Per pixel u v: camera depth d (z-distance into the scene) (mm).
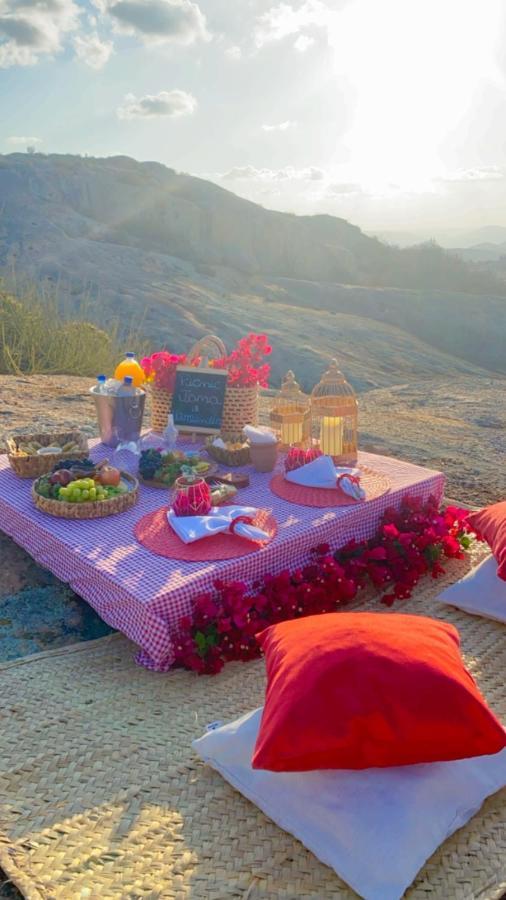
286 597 3414
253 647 3229
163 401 5543
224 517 3732
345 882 2047
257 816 2311
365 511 4199
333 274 105312
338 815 2135
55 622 3758
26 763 2561
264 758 2156
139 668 3232
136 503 4199
